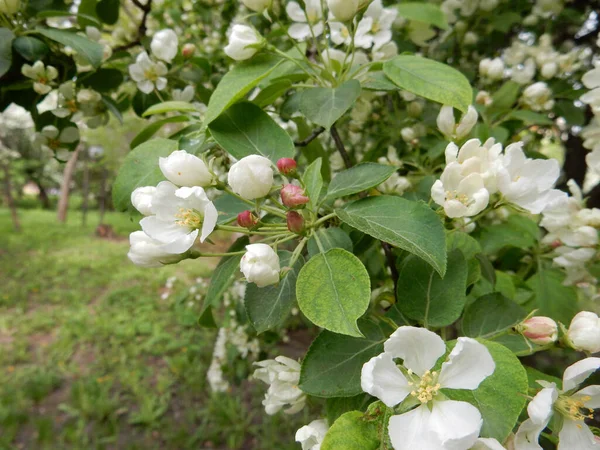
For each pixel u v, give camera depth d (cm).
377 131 40
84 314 125
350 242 17
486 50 49
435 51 46
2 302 133
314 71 23
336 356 17
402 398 13
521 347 18
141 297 138
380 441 14
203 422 81
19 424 81
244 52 21
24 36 27
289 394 19
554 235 29
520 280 30
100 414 82
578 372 14
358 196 25
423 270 18
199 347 102
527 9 52
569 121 39
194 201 16
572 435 15
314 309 15
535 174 18
